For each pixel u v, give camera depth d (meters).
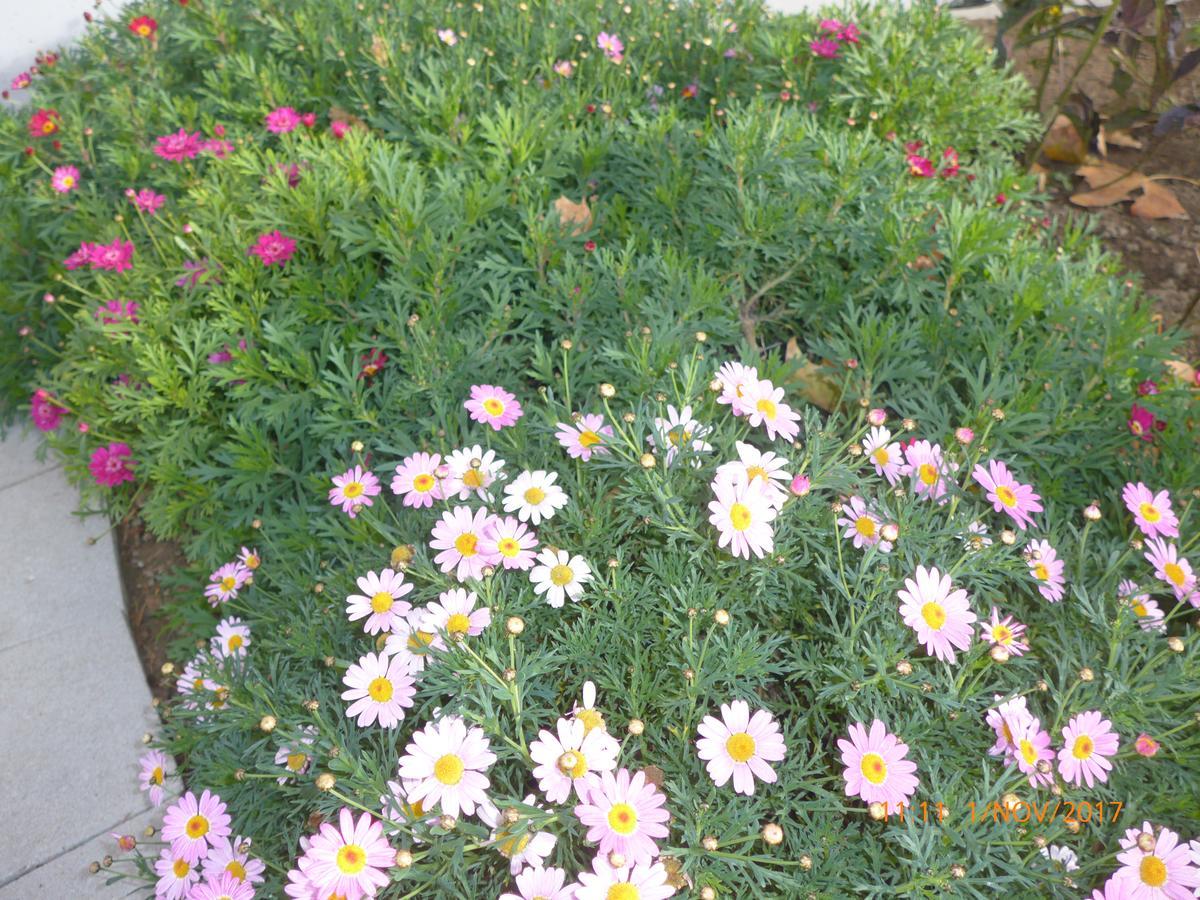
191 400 0.83
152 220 0.97
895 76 1.08
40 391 0.88
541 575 0.57
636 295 0.79
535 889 0.45
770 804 0.53
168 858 0.55
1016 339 0.82
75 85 1.18
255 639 0.71
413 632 0.53
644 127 0.94
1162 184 1.17
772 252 0.85
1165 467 0.72
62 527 0.96
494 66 1.06
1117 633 0.56
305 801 0.55
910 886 0.47
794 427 0.64
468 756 0.48
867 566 0.55
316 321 0.85
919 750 0.53
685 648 0.53
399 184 0.84
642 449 0.61
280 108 1.00
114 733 0.79
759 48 1.15
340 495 0.65
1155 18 1.19
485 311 0.85
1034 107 1.27
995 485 0.61
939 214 0.90
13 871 0.70
